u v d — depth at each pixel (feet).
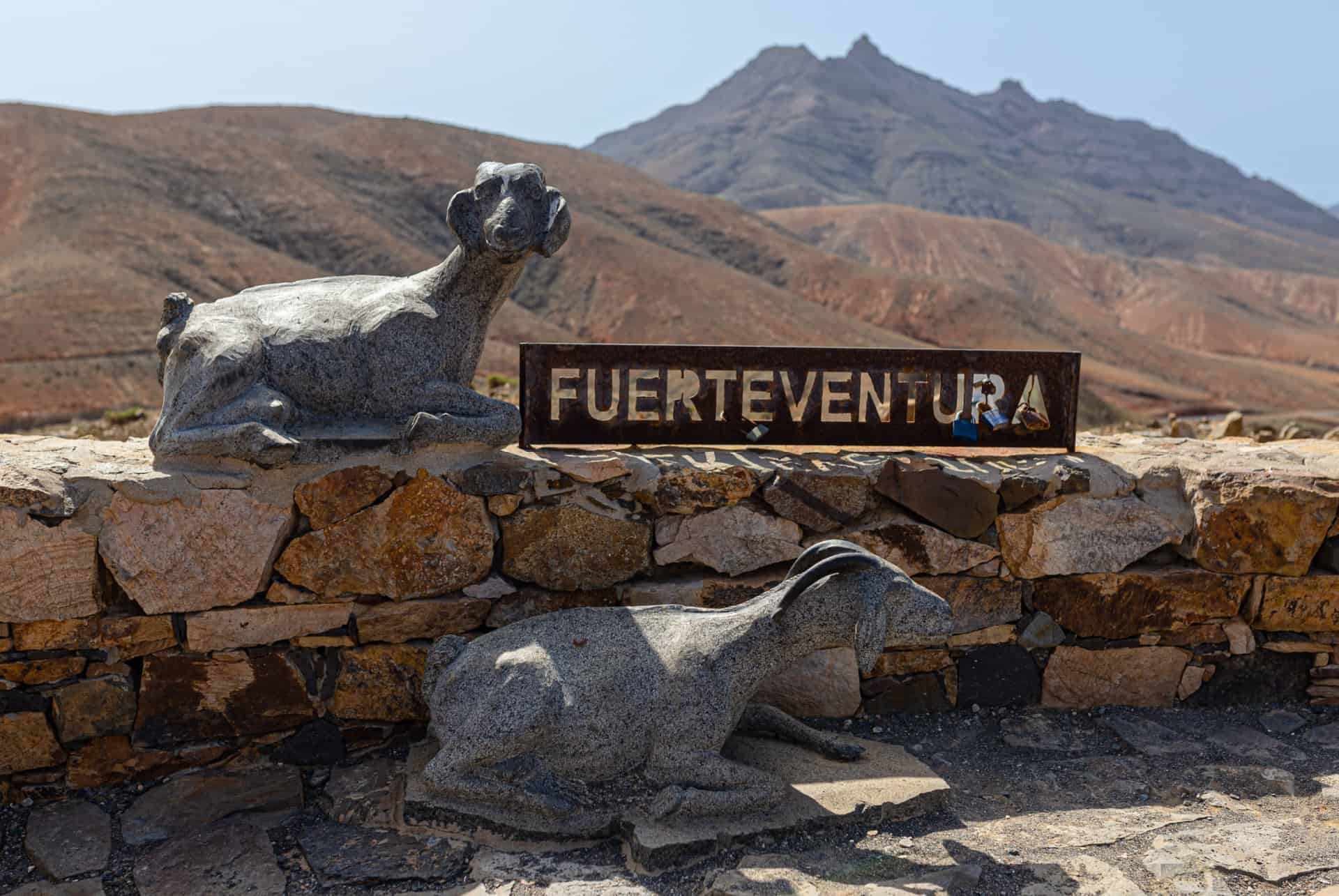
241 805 13.33
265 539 13.76
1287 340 408.67
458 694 12.96
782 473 15.16
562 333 225.56
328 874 11.86
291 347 13.94
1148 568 16.11
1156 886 11.59
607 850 12.33
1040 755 14.99
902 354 15.98
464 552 14.43
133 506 13.33
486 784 12.48
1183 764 14.69
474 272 14.23
